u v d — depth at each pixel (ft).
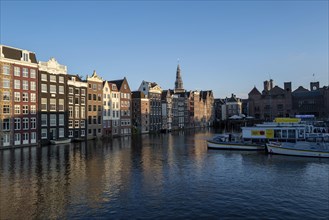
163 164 118.32
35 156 140.46
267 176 95.40
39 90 198.59
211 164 118.11
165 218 58.59
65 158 134.10
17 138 182.39
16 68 183.01
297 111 428.15
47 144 200.03
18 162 122.21
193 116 487.20
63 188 80.53
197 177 94.27
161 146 188.55
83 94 243.60
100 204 67.00
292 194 74.64
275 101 442.50
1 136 172.14
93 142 219.00
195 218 58.54
